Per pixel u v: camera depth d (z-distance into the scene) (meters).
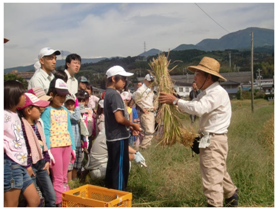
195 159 6.38
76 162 5.29
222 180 3.94
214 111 3.98
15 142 3.35
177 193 4.73
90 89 7.76
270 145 7.76
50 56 4.98
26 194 3.46
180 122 4.43
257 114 16.72
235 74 85.38
